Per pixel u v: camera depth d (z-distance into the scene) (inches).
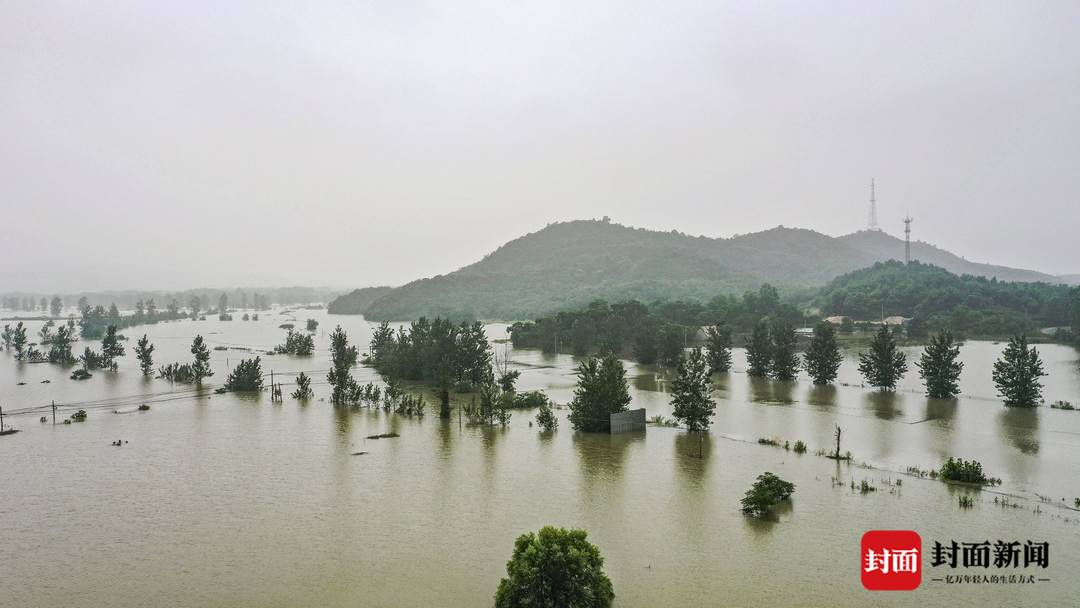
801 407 3789.4
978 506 2000.5
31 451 2768.2
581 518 1921.8
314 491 2192.4
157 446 2851.9
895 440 2915.8
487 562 1619.1
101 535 1811.0
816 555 1644.9
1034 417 3454.7
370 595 1453.0
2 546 1739.7
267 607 1402.6
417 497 2121.1
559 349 7726.4
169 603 1423.5
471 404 3934.5
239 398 4232.3
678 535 1784.0
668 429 3196.4
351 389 4008.4
